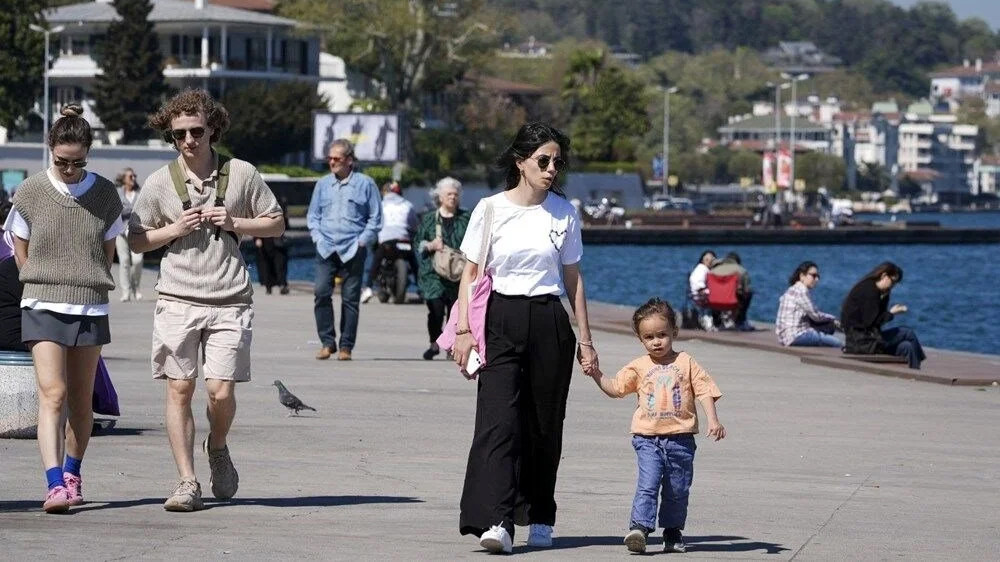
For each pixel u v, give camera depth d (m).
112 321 57.72
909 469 27.66
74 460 21.33
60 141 20.52
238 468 25.23
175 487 22.92
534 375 19.02
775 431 32.62
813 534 20.67
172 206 20.89
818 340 52.56
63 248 20.67
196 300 20.91
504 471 18.52
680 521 19.08
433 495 23.00
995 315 112.56
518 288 18.95
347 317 44.56
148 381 38.03
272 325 58.06
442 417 32.72
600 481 25.09
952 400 39.75
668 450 18.95
